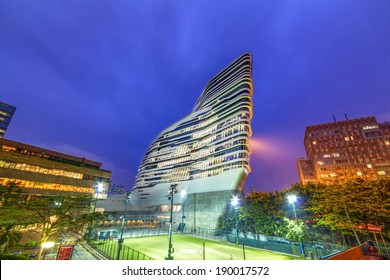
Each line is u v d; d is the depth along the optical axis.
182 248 34.66
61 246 19.47
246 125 75.44
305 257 27.31
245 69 90.19
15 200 18.66
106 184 59.34
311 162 117.00
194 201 75.88
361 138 107.06
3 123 105.56
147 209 93.69
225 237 47.38
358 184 33.28
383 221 28.42
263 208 40.19
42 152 54.25
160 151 112.69
